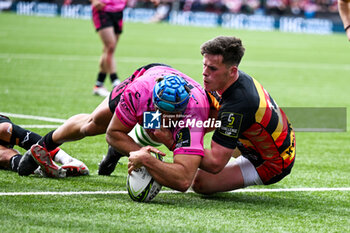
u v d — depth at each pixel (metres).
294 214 11.85
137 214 11.21
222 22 99.81
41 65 39.59
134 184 12.10
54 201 11.84
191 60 47.41
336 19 97.25
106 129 13.02
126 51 52.47
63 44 55.44
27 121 21.38
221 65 11.49
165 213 11.40
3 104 24.59
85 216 10.88
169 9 104.62
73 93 28.95
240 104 11.73
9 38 57.62
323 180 15.22
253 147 12.71
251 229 10.62
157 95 11.41
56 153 14.57
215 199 12.91
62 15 103.19
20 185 12.98
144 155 11.76
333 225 11.16
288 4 100.00
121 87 12.84
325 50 64.19
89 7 101.94
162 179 11.80
